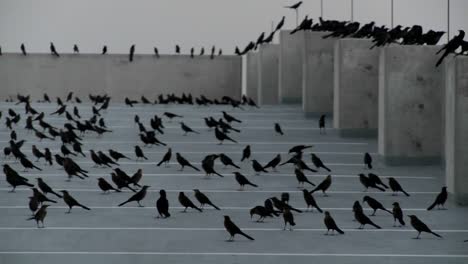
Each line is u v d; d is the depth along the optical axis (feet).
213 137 119.24
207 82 190.39
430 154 105.91
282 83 157.69
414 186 93.25
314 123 131.34
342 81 119.96
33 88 187.11
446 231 71.87
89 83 187.93
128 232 70.79
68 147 111.45
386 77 105.29
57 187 90.02
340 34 123.75
